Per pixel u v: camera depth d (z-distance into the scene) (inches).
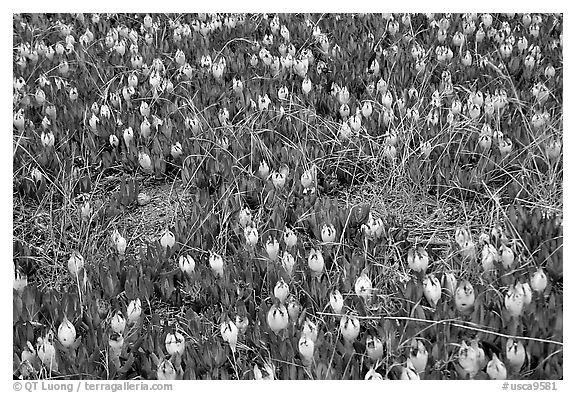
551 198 190.9
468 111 227.9
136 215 205.2
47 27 325.7
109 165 225.6
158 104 252.8
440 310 149.0
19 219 203.6
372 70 265.0
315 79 265.0
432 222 193.9
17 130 233.8
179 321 163.6
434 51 281.4
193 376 144.2
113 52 288.8
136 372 150.3
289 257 163.9
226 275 168.9
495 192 198.5
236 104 243.4
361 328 153.9
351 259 173.0
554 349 142.9
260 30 313.1
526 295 142.9
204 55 286.0
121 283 173.5
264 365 140.4
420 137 217.3
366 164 217.0
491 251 159.2
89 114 241.8
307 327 140.9
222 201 199.0
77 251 185.6
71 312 161.3
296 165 207.6
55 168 219.1
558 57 265.7
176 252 183.8
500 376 131.3
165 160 222.7
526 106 233.6
